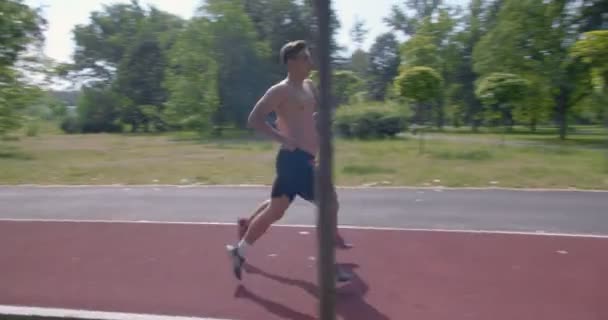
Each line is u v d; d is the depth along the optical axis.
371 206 9.38
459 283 5.39
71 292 5.30
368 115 30.73
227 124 46.72
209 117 41.47
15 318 4.76
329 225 3.60
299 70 5.20
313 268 5.88
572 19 38.66
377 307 4.84
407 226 7.80
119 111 63.94
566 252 6.33
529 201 9.70
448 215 8.55
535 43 39.34
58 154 22.88
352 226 7.82
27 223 8.41
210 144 29.27
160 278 5.65
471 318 4.59
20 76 25.41
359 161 16.67
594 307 4.77
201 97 41.44
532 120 40.84
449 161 16.73
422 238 7.05
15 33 24.55
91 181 13.55
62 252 6.68
